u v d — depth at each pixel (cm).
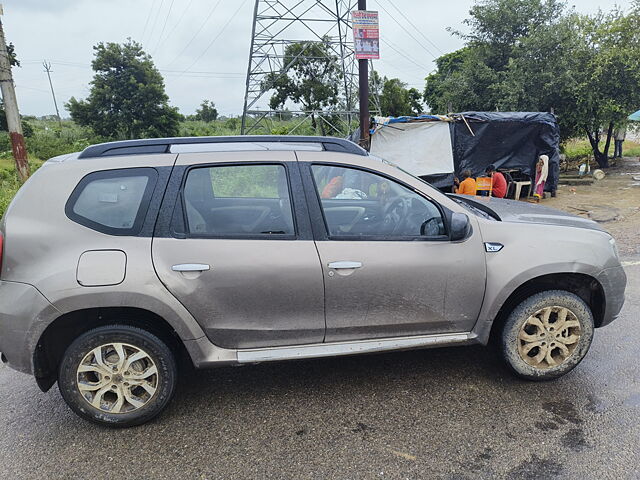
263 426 282
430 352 370
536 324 311
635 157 2156
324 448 260
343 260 277
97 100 4019
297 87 2569
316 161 292
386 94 3216
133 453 261
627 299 461
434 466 244
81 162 274
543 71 1600
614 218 883
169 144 292
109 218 268
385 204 302
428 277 289
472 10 1820
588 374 329
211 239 271
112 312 271
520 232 304
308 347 291
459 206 302
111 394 282
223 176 284
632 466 238
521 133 1127
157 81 4169
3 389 332
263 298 275
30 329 255
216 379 337
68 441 272
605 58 1518
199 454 258
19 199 266
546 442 259
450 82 1898
